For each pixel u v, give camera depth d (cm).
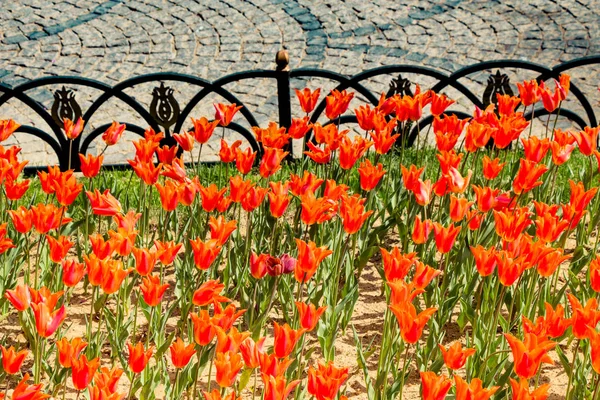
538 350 334
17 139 1069
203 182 764
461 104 1141
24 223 459
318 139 598
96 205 480
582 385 444
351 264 553
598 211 615
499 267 415
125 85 841
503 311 583
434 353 476
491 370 432
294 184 530
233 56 1295
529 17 1370
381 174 529
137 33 1368
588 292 546
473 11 1402
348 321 529
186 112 853
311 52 1297
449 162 541
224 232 448
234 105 600
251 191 515
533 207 643
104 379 346
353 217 474
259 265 445
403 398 486
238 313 379
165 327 538
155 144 561
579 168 779
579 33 1309
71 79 838
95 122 1112
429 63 1254
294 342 356
